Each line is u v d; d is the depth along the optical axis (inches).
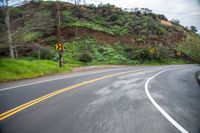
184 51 2303.2
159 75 764.6
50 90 425.7
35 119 227.6
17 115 244.1
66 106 286.7
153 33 2303.2
